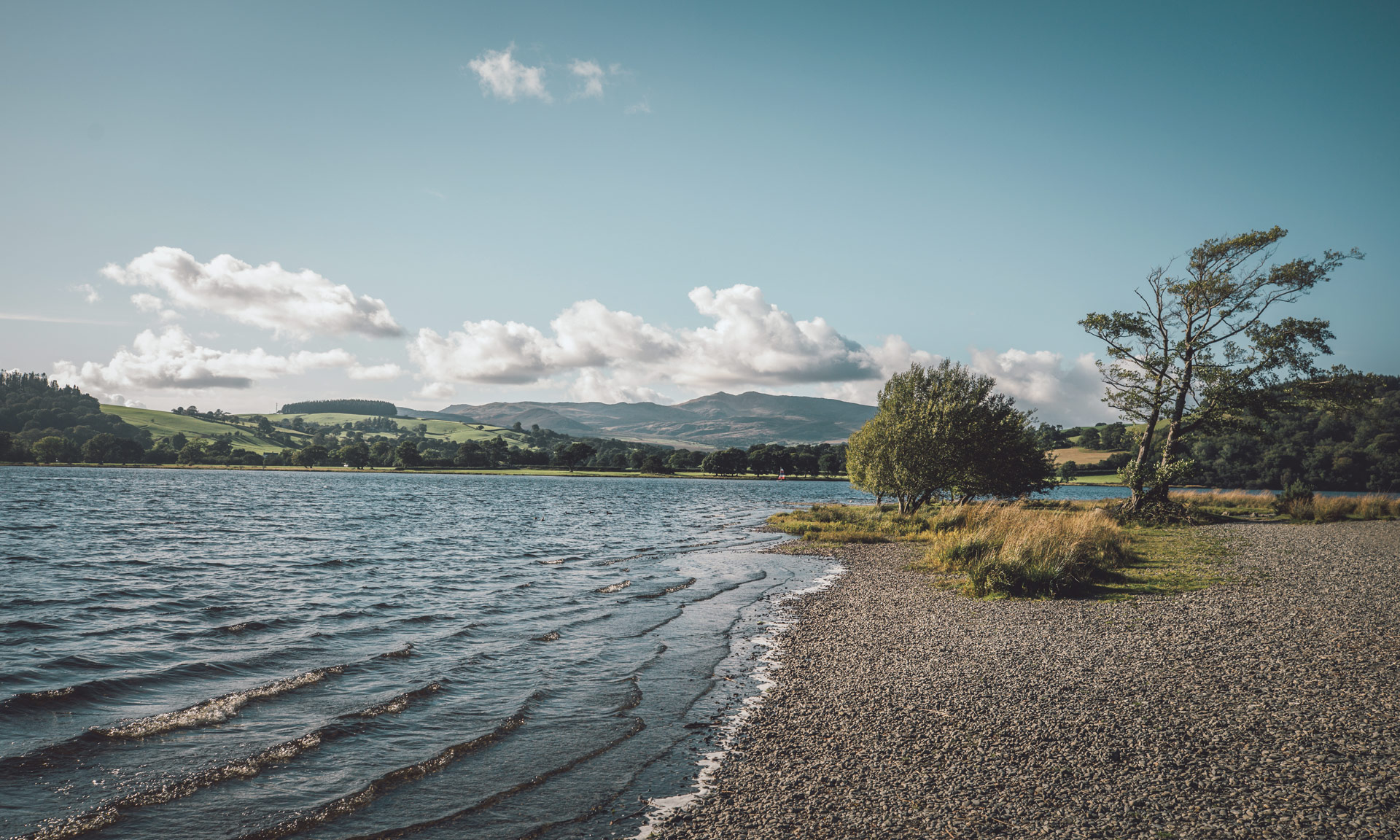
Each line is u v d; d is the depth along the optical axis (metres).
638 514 59.50
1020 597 16.94
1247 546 24.12
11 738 8.59
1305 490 40.44
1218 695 9.28
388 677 11.52
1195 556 21.73
